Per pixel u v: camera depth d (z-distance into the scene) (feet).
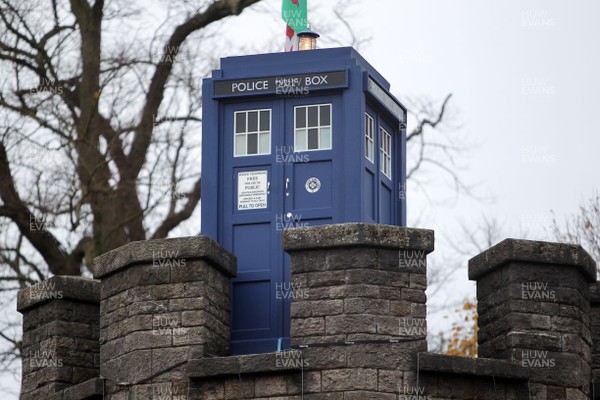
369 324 98.27
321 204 107.86
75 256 160.97
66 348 110.01
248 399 98.73
